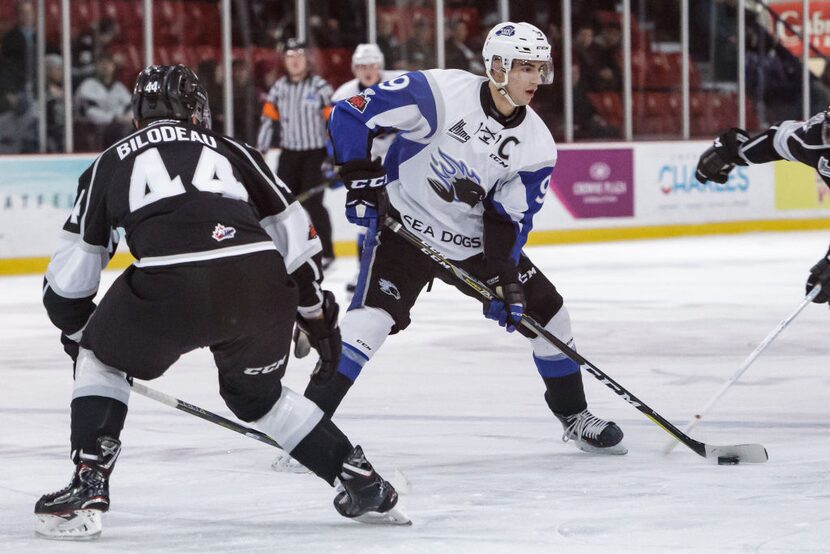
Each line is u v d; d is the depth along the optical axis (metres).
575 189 42.19
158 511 9.55
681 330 21.11
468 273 11.57
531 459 11.48
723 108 47.97
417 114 11.02
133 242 8.36
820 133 11.79
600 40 44.47
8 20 34.28
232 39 38.44
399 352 18.83
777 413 13.70
